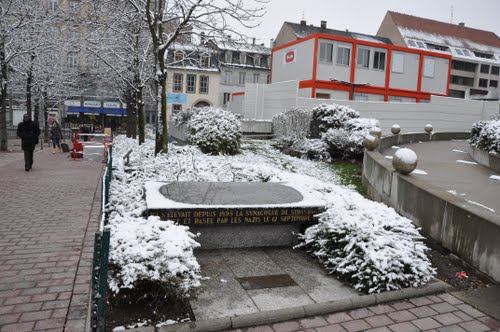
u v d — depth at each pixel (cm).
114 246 460
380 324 429
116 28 1820
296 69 3088
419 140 2280
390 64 3106
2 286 452
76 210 782
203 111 1667
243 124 2256
